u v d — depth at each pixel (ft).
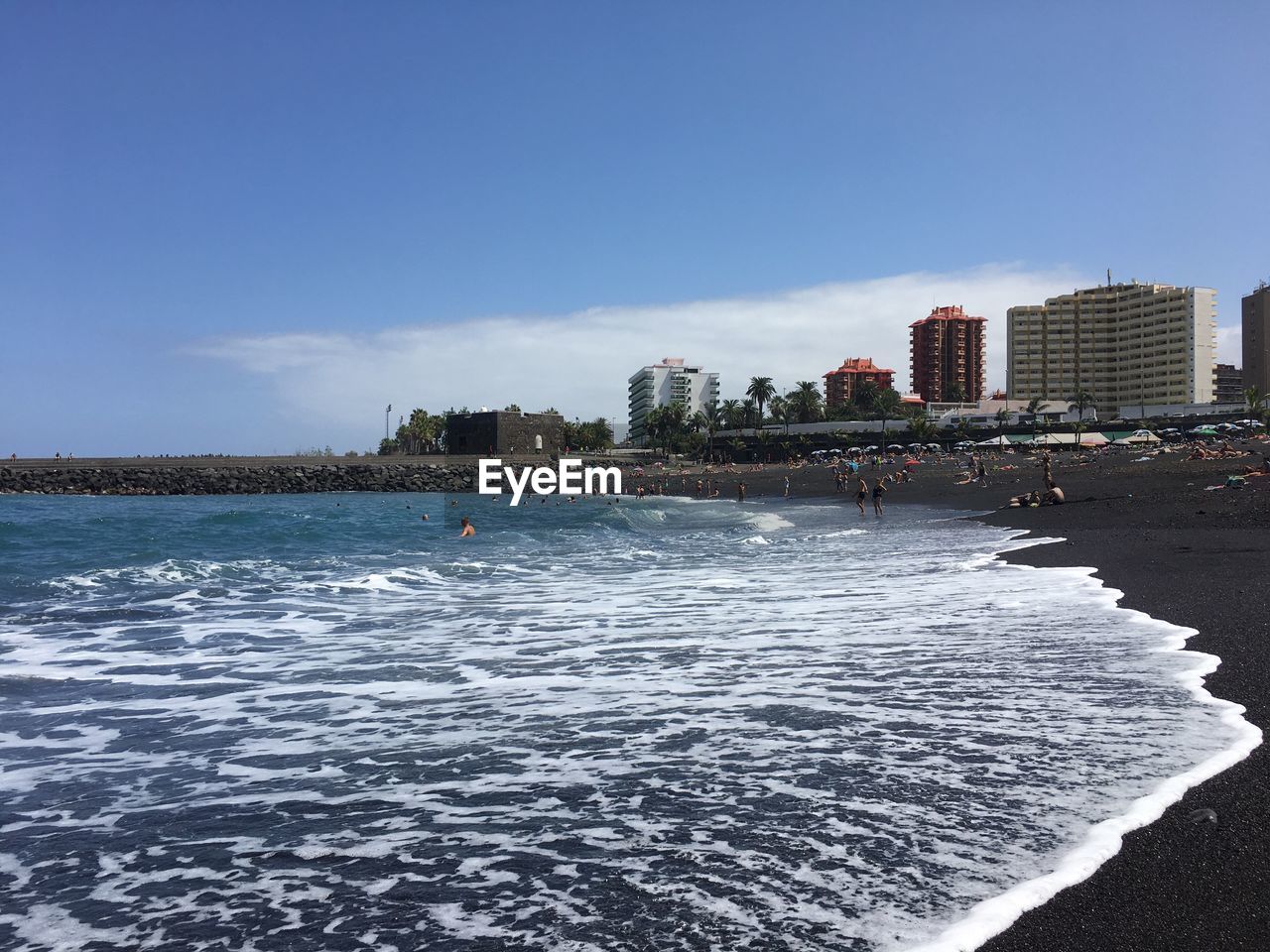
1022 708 21.04
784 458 431.84
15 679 26.58
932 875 12.57
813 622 34.37
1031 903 11.71
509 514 151.23
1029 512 105.29
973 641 29.43
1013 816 14.53
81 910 12.09
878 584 45.50
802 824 14.49
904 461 312.50
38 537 90.99
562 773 17.49
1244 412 358.02
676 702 22.75
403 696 24.11
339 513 153.99
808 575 50.85
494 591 46.26
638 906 11.85
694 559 63.77
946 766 17.13
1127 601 35.96
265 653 30.42
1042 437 357.00
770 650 29.17
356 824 15.06
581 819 15.05
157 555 71.41
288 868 13.37
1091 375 561.02
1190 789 15.39
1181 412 395.55
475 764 18.20
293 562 63.21
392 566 60.29
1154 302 531.09
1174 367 520.42
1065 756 17.44
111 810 15.89
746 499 212.02
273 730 21.03
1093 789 15.58
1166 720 19.61
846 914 11.50
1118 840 13.50
